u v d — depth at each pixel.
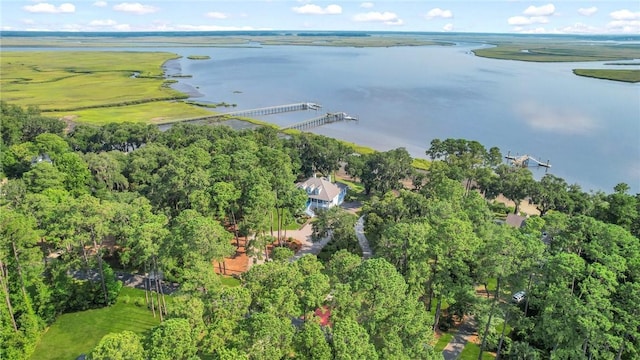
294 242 92.25
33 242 61.59
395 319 47.06
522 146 172.62
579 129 196.25
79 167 100.31
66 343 61.94
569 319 50.47
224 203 81.25
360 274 49.94
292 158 125.75
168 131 146.38
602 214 82.00
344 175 143.75
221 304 47.06
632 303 49.28
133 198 94.25
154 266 65.50
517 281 54.41
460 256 59.62
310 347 42.47
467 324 68.19
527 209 120.00
